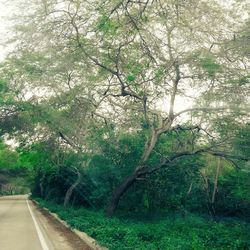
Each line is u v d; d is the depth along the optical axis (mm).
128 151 29688
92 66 22172
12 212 43719
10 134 28625
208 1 17906
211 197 39344
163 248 15336
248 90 20688
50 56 19781
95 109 25500
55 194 52406
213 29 18906
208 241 19969
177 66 21016
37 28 17312
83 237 18312
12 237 19703
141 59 20625
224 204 39844
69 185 48125
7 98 23562
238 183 32469
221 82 20891
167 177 30703
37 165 45281
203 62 19797
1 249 15383
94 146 29344
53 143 31562
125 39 19688
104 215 29219
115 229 18812
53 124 27453
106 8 14086
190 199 38938
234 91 20844
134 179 27094
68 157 35562
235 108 21031
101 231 18422
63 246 16312
